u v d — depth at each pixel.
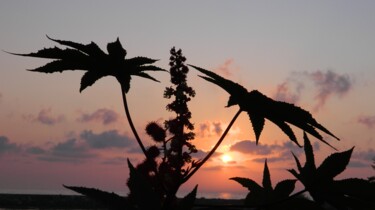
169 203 1.85
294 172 2.00
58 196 69.00
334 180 1.94
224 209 1.85
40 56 2.19
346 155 1.97
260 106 1.98
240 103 1.99
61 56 2.22
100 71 2.28
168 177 2.34
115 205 1.73
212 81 1.98
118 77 2.29
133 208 1.75
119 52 2.26
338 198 1.92
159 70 2.33
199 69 1.96
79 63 2.25
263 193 2.17
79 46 2.20
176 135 3.30
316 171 1.98
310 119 1.92
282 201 1.96
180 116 3.50
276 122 1.99
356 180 1.93
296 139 1.99
